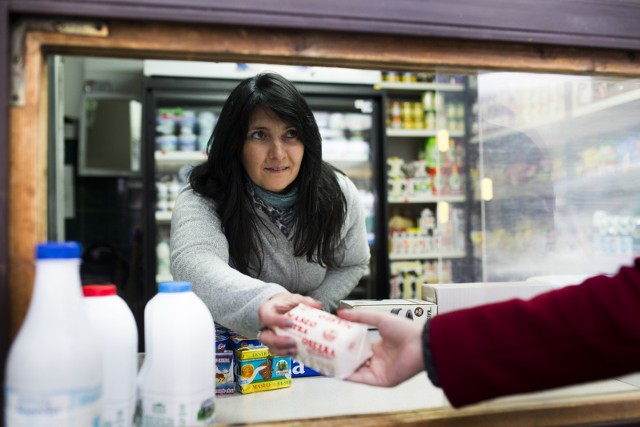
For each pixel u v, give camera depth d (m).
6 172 0.60
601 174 1.05
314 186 1.34
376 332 1.17
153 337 0.70
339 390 1.04
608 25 0.76
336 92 2.90
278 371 1.06
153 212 2.74
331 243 1.47
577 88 0.98
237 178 1.28
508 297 1.11
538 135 1.06
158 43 0.66
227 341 1.08
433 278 3.24
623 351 0.58
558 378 0.61
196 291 0.97
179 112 2.94
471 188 1.13
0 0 0.60
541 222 1.10
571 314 0.60
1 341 0.60
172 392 0.68
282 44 0.69
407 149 3.52
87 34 0.64
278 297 0.80
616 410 0.75
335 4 0.67
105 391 0.67
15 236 0.61
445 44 0.74
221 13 0.65
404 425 0.69
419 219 3.35
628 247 1.02
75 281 0.57
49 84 1.07
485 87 1.02
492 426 0.70
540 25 0.73
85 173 2.84
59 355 0.54
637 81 0.91
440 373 0.63
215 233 1.20
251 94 1.20
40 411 0.54
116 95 2.84
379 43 0.72
